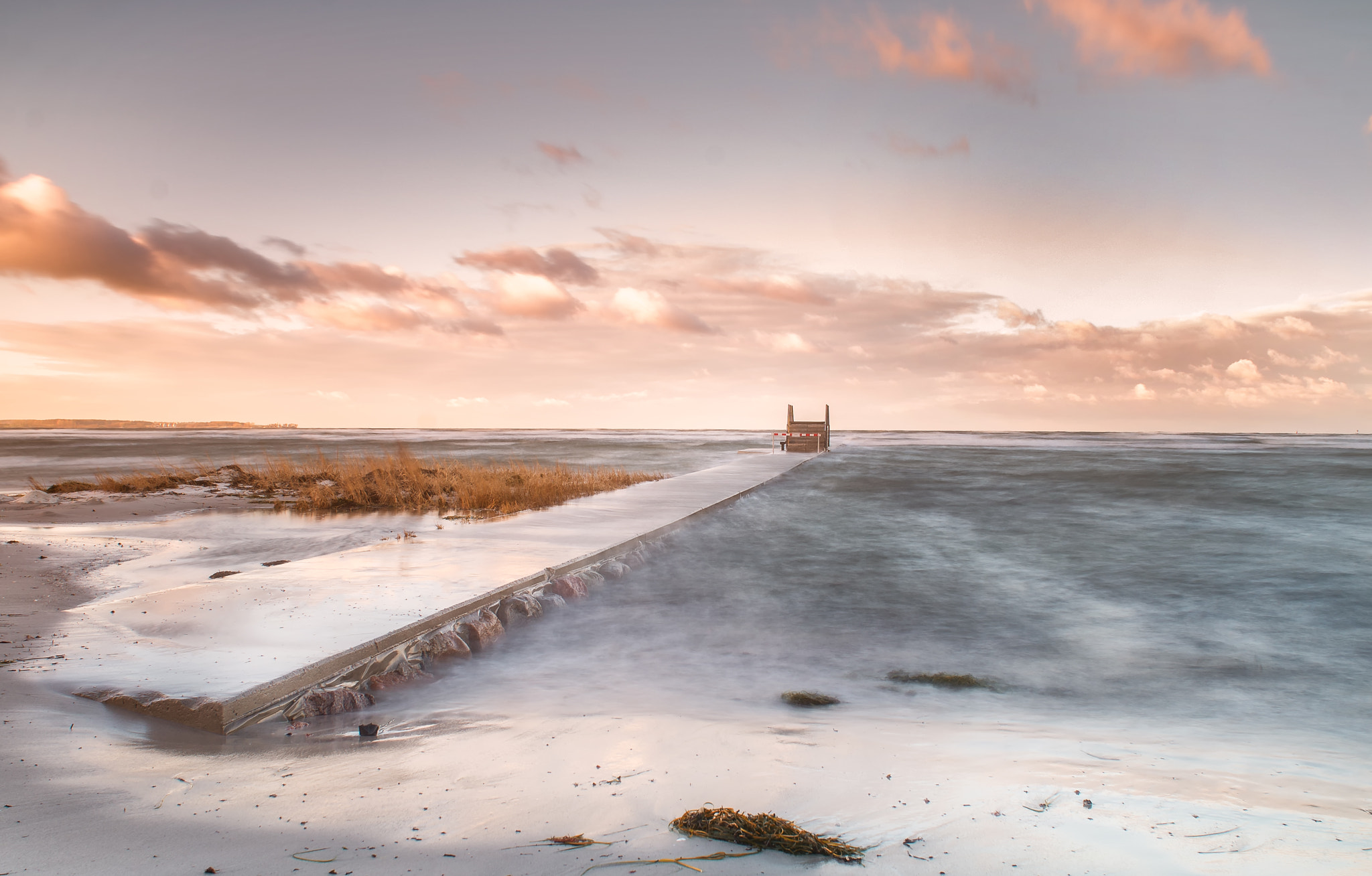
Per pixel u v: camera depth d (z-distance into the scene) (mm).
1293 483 25438
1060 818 3256
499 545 11477
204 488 23125
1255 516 17344
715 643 7750
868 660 7145
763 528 15602
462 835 3137
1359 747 4770
